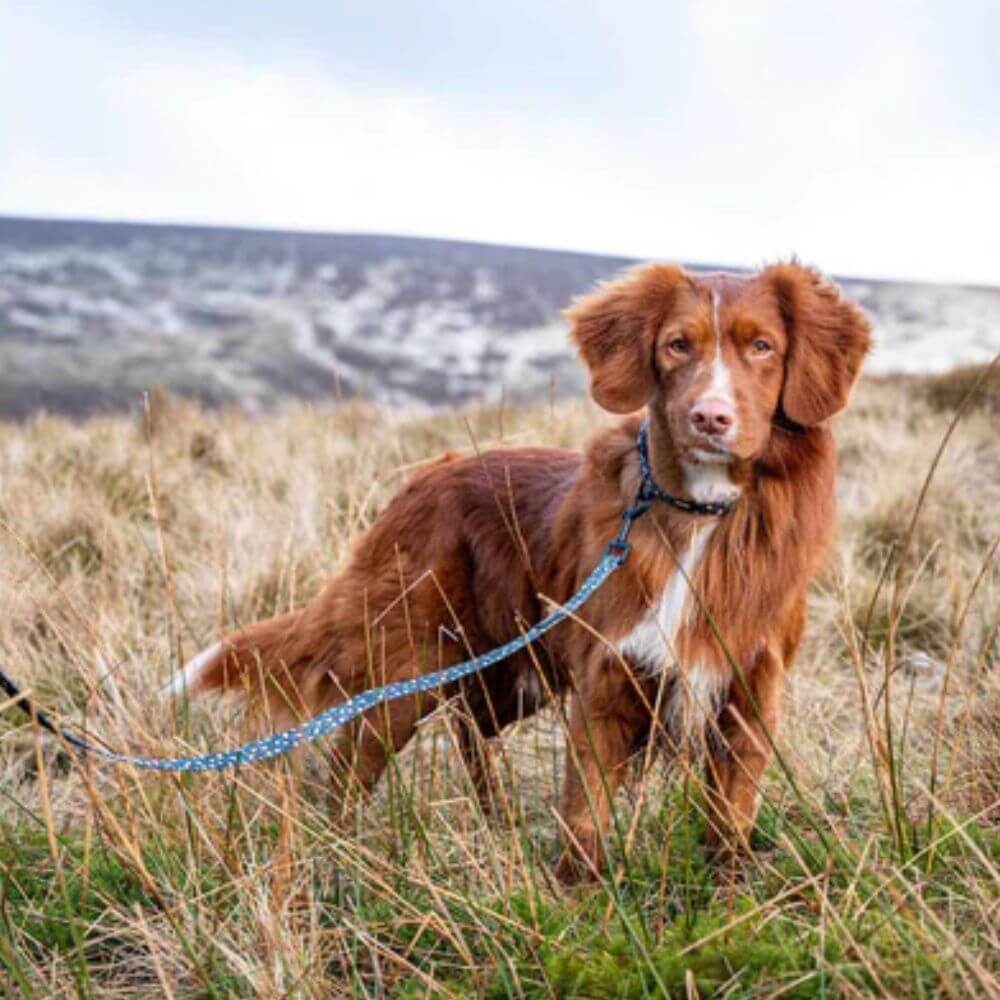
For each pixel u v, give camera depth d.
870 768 1.33
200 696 1.50
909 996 0.82
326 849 1.13
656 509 1.19
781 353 1.17
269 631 1.49
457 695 1.40
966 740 1.30
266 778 1.28
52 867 1.16
